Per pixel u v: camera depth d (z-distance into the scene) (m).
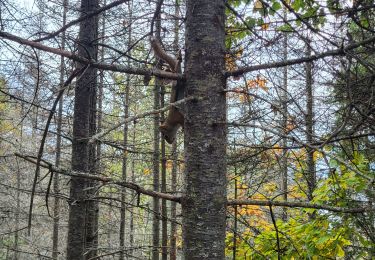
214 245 2.81
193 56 2.98
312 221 4.32
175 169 11.35
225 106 3.00
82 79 5.38
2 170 9.48
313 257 4.27
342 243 4.20
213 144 2.90
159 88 8.62
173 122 3.53
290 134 3.31
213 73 2.96
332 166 3.95
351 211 3.21
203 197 2.85
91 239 7.05
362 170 4.08
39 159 2.62
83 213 5.70
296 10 4.42
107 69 2.81
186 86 2.99
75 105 5.65
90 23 5.29
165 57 3.67
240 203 3.09
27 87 4.43
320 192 4.22
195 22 3.01
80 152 5.64
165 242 9.60
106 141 6.54
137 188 2.96
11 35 2.51
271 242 4.49
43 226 11.08
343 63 2.97
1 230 9.51
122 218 9.23
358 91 3.58
